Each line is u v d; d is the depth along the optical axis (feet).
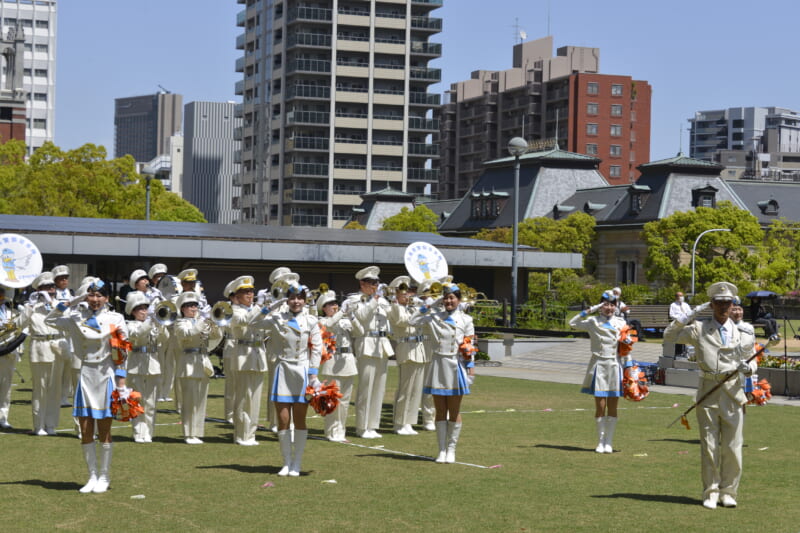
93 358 36.63
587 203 327.26
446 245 138.31
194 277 57.57
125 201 214.07
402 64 408.26
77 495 36.29
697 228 261.44
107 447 37.17
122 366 37.04
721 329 36.42
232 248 120.57
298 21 397.39
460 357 44.24
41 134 638.53
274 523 32.24
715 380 35.96
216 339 49.39
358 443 50.34
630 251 307.37
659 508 35.40
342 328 51.90
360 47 401.49
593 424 58.23
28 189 205.77
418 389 54.44
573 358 107.45
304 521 32.55
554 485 39.27
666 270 263.08
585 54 486.79
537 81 485.15
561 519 33.32
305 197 402.93
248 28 443.32
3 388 53.21
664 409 67.10
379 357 52.85
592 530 31.89
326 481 39.34
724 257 262.88
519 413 63.21
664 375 85.15
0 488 37.45
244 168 449.48
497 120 506.07
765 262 267.80
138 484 38.45
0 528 31.30
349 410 64.34
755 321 152.05
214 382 78.38
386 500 35.94
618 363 48.44
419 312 44.34
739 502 36.81
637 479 40.96
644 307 152.15
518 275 154.71
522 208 343.26
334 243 127.44
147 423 49.34
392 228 341.41
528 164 353.10
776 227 281.95
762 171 619.26
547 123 474.49
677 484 40.04
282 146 408.87
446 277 54.24
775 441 53.21
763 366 79.20
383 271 144.97
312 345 40.91
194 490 37.37
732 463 35.88
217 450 47.06
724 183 313.94
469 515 33.71
